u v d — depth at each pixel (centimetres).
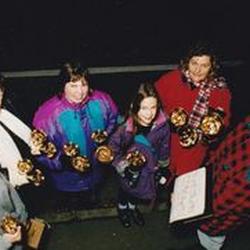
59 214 309
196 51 238
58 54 343
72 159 247
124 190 276
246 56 360
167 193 317
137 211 306
